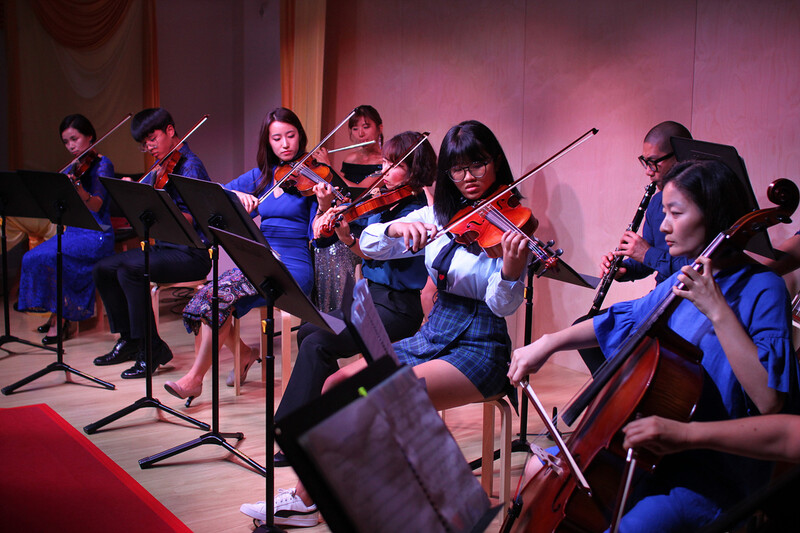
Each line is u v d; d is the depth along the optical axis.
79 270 4.41
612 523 1.30
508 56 4.30
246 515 2.30
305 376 2.54
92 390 3.52
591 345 1.79
